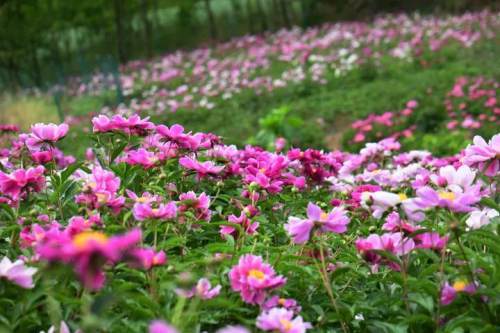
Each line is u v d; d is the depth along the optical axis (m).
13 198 1.40
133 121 1.64
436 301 1.17
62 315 1.11
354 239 1.49
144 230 1.32
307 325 1.03
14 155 1.93
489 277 1.15
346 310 1.16
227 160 1.79
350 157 2.49
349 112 7.59
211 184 1.73
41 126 1.54
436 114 6.33
